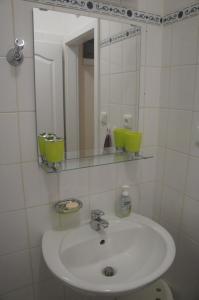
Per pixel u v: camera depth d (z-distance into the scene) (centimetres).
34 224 104
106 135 117
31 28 88
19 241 103
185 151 115
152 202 139
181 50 110
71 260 98
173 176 124
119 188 124
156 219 138
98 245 107
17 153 95
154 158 133
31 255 107
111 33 107
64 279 76
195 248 116
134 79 118
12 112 91
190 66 107
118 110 117
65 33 96
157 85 124
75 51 100
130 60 115
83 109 108
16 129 93
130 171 126
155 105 126
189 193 115
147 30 115
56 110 100
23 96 92
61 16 93
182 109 113
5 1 83
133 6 109
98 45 105
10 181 96
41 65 93
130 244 113
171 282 135
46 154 94
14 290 108
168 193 128
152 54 119
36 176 100
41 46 92
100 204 120
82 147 111
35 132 96
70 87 102
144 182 133
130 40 112
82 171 111
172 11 112
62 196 108
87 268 104
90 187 115
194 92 106
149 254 104
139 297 121
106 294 73
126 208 119
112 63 110
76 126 107
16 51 85
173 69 116
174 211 126
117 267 106
